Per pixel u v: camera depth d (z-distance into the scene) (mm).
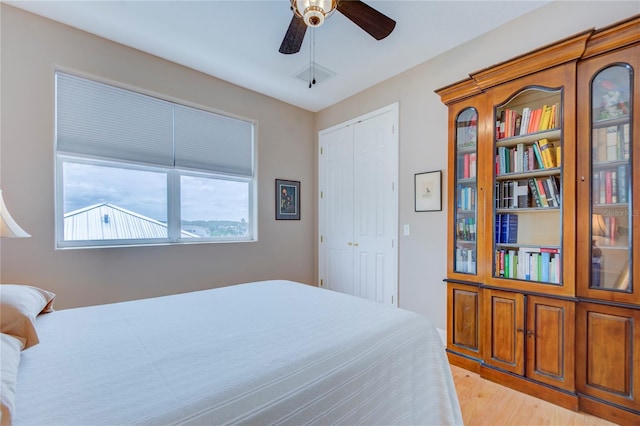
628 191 1583
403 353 1209
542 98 1896
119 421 646
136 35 2400
